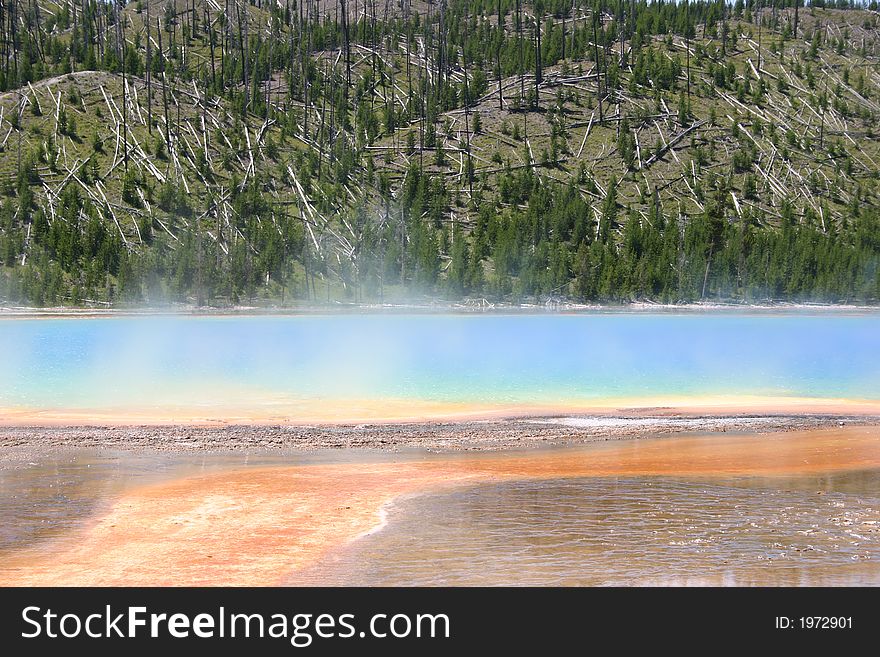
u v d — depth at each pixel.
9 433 26.03
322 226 136.12
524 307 114.00
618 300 118.31
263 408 31.89
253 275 117.06
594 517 16.67
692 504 17.70
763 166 171.62
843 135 188.75
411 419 29.61
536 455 23.39
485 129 180.25
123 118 157.25
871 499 18.25
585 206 140.25
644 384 39.22
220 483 19.66
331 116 176.12
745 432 27.33
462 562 14.06
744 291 124.38
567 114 186.12
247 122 169.50
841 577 13.46
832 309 117.25
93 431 26.58
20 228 123.69
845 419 30.03
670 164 169.50
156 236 128.12
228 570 13.80
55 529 15.86
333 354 52.53
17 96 158.12
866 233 140.62
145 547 14.88
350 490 19.02
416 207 140.38
